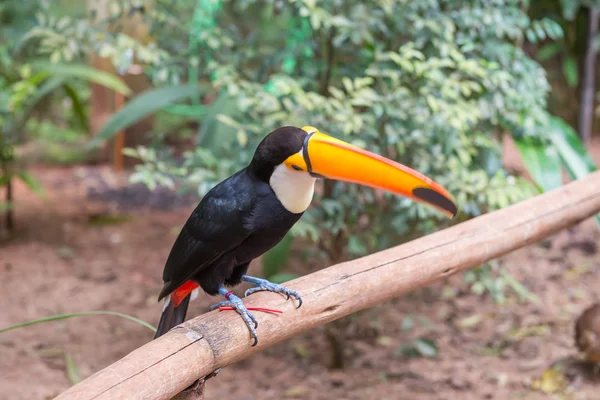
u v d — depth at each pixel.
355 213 4.17
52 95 9.71
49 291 5.39
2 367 4.29
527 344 4.66
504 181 3.90
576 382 4.18
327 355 4.66
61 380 4.18
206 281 2.53
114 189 7.83
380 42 4.27
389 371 4.41
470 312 5.18
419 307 5.29
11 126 6.32
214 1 4.75
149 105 5.77
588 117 8.30
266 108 3.80
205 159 4.00
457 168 3.92
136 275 5.75
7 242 6.31
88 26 4.17
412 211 3.80
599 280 5.59
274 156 2.30
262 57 4.38
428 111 3.86
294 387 4.23
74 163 8.75
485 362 4.49
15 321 4.91
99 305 5.22
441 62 3.80
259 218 2.38
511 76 4.00
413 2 3.97
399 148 3.88
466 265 2.67
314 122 3.80
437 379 4.31
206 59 4.20
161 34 4.38
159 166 4.02
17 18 7.77
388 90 4.00
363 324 4.91
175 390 1.87
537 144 4.38
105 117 8.63
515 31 4.20
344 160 2.18
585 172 4.56
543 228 2.88
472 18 3.99
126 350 4.61
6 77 7.13
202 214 2.46
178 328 2.04
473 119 3.77
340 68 4.23
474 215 4.05
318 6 3.98
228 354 2.07
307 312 2.28
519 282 5.61
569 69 8.59
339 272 2.39
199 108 8.80
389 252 2.54
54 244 6.30
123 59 4.03
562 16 7.55
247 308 2.18
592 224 6.70
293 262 5.71
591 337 4.05
